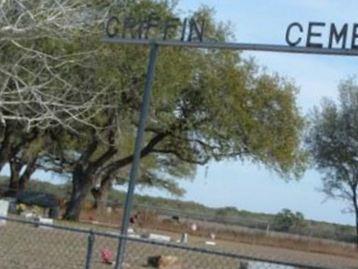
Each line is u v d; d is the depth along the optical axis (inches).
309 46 506.0
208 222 2353.6
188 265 873.5
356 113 2591.0
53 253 805.9
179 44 553.3
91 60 1113.4
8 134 1775.3
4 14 597.9
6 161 1883.6
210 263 903.7
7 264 692.1
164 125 1814.7
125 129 1731.1
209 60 1846.7
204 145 1913.1
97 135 1678.2
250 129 1881.2
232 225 2351.1
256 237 2209.6
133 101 1621.6
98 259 804.0
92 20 720.3
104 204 2285.9
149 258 841.5
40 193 2284.7
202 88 1835.6
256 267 745.6
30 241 897.5
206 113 1865.2
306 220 2534.5
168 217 2317.9
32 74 706.2
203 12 1501.0
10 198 2095.2
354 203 2583.7
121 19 596.1
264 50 522.9
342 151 2593.5
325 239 2204.7
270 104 1915.6
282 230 2380.7
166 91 1626.5
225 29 1604.3
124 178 2605.8
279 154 1920.5
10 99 755.4
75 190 1950.1
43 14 621.3
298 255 1716.3
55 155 2144.4
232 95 1857.8
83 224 1723.7
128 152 2006.6
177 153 1989.4
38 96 729.6
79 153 2082.9
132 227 1905.8
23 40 692.7
